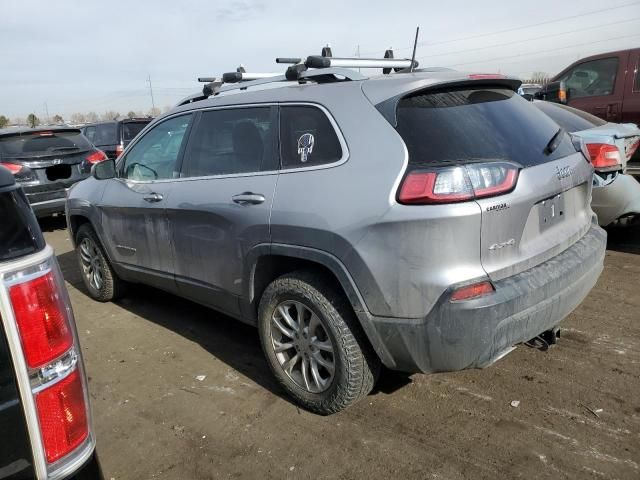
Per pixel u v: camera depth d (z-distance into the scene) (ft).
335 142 9.27
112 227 14.75
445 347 8.02
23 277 4.75
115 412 10.54
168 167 12.89
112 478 8.69
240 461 8.89
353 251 8.56
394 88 8.97
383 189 8.30
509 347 8.50
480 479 8.12
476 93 9.65
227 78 13.38
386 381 10.96
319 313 9.32
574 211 10.23
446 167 7.95
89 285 16.83
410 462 8.57
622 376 10.61
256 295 10.77
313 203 9.16
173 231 12.42
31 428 4.78
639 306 13.69
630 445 8.65
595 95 26.66
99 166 14.78
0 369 4.61
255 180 10.37
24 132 26.63
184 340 13.57
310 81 10.56
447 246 7.86
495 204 8.02
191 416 10.24
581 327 12.76
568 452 8.57
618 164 16.42
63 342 5.04
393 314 8.36
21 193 5.08
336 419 9.82
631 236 19.74
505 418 9.52
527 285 8.36
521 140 9.29
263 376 11.53
